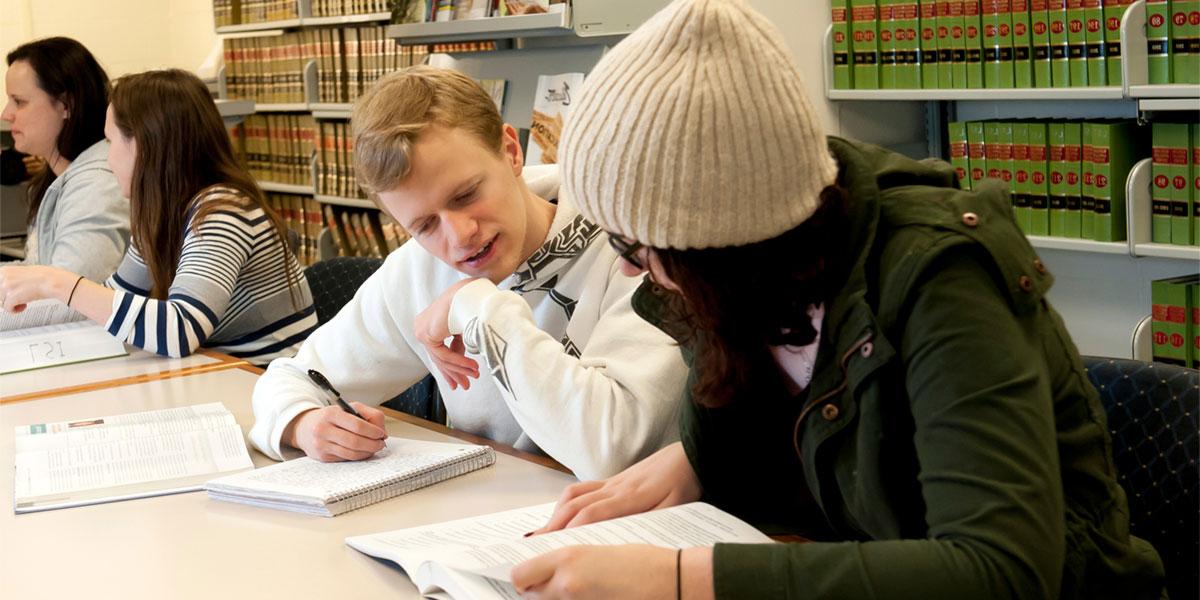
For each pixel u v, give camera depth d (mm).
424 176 1290
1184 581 1177
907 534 916
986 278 840
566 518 1122
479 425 1602
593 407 1282
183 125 2312
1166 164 2633
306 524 1236
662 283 922
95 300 2146
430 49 4125
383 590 1041
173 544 1201
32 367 2102
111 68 5871
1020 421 793
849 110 3232
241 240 2270
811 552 810
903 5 2992
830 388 919
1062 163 2822
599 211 857
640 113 817
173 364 2105
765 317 897
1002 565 762
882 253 884
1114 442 1228
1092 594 928
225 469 1452
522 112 3354
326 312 2521
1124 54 2561
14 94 3064
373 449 1411
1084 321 3172
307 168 4945
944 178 973
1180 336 2682
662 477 1155
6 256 4816
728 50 816
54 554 1190
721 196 815
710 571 812
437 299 1432
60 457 1518
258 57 5078
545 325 1522
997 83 2855
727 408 1094
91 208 2869
